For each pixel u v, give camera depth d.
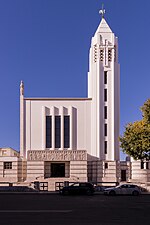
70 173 77.38
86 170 77.38
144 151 59.59
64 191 53.97
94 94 80.62
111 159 78.81
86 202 38.91
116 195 54.12
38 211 28.77
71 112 80.31
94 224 21.27
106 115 80.06
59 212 28.02
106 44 81.62
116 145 79.69
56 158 77.69
